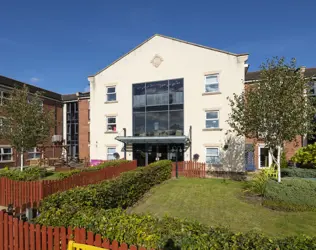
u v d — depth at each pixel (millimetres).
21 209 5391
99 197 6754
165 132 19922
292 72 10734
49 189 9148
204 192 11367
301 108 10203
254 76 21922
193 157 18938
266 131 10812
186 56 19578
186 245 3264
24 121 15266
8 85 23938
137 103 21078
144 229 3688
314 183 9570
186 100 19391
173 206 9102
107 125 22172
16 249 4402
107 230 3803
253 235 3508
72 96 32562
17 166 23562
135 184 9805
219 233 3512
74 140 30703
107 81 22328
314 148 14289
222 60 18453
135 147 20922
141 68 21062
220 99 18344
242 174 17203
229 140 17953
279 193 9203
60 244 3977
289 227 6891
